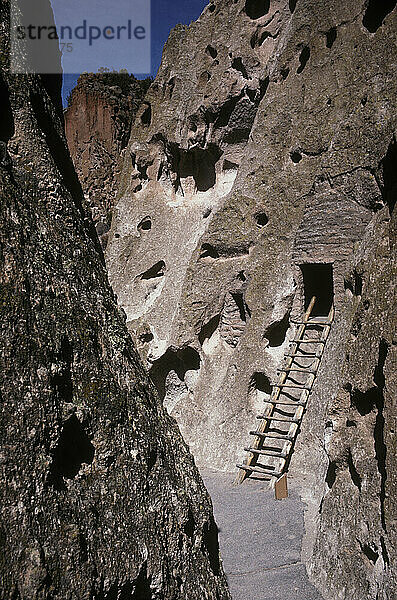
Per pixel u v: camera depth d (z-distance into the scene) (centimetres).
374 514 421
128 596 257
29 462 229
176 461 326
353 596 429
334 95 855
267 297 888
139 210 1215
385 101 741
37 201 291
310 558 536
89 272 311
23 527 219
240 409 895
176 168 1177
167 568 280
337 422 525
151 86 1233
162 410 342
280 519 645
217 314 980
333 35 900
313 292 883
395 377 398
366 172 747
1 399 228
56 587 222
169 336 1024
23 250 261
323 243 810
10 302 243
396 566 364
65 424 252
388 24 784
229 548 586
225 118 1060
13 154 294
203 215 1072
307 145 874
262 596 481
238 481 793
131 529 267
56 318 266
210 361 983
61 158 360
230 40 1060
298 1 961
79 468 262
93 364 279
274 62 986
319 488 682
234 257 967
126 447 282
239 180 986
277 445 824
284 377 830
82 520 244
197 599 294
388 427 395
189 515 311
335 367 748
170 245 1130
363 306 508
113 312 322
